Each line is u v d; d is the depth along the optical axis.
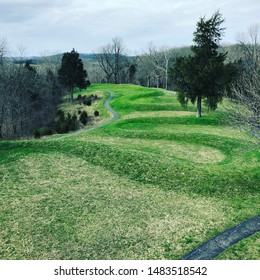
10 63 70.81
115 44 125.50
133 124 48.25
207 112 55.28
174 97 70.25
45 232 20.27
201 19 46.69
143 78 132.38
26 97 68.44
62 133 50.03
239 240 19.44
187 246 18.94
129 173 28.58
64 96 99.81
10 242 19.34
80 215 22.17
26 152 33.09
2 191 25.36
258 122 23.73
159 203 23.94
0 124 57.53
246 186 26.44
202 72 45.56
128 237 19.84
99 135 41.66
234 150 34.81
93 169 29.42
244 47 74.94
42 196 24.53
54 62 126.88
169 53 123.25
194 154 33.94
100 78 152.25
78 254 18.30
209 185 26.41
